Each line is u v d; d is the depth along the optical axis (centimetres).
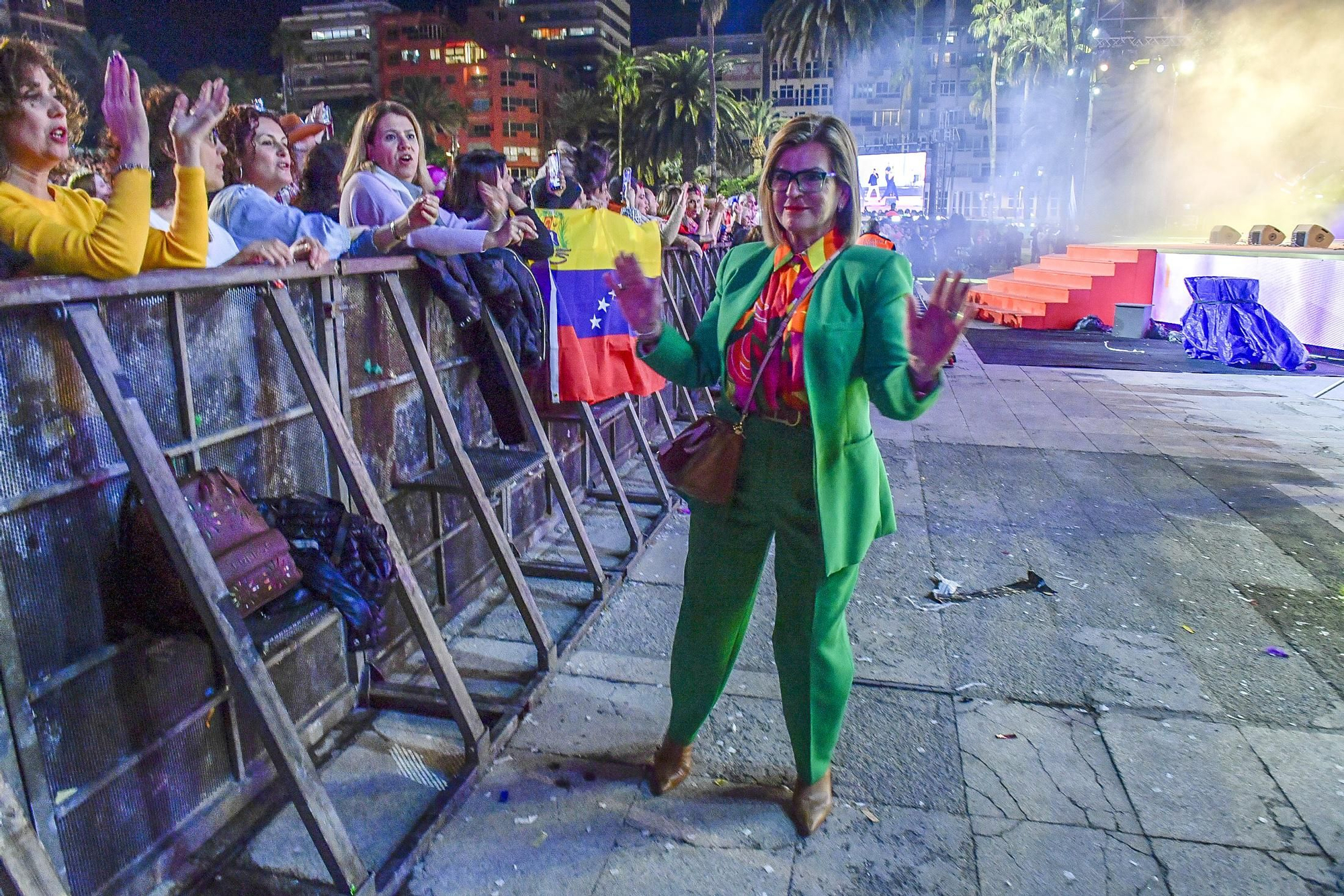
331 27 10969
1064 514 564
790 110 10319
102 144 219
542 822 268
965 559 485
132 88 200
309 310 293
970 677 357
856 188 235
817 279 231
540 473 491
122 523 216
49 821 203
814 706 257
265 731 214
